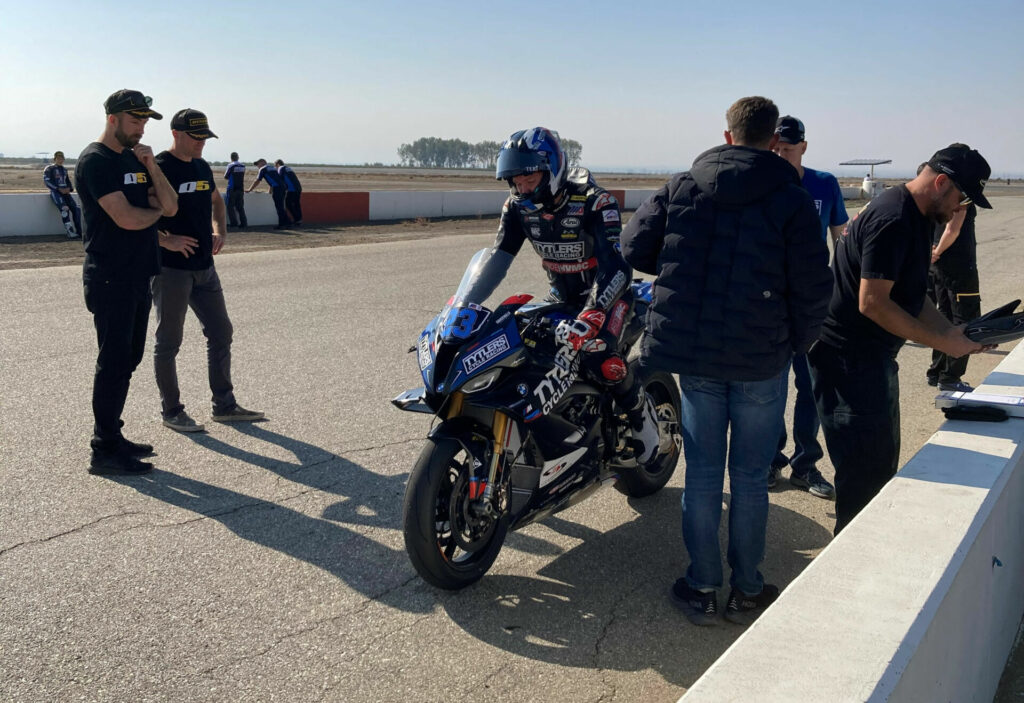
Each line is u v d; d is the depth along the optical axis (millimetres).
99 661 2988
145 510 4273
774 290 3176
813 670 1824
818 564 2316
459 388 3361
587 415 3977
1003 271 14109
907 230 3381
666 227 3311
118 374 4637
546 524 4328
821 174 4809
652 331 3346
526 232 4113
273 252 15062
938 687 2201
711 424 3395
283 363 7207
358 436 5477
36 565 3666
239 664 3002
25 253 13961
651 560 3961
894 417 3707
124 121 4469
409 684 2922
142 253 4641
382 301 10227
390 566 3785
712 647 3246
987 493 2793
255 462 4984
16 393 6098
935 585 2193
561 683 2965
